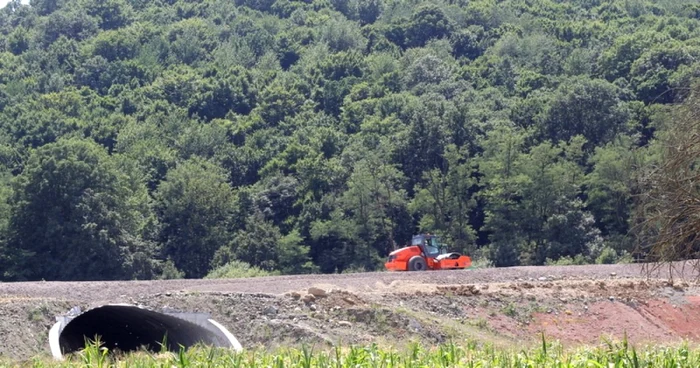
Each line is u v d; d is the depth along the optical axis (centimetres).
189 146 9038
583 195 6888
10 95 11012
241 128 9700
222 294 2616
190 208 7150
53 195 6131
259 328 2408
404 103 9481
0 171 7731
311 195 7475
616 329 2770
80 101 10562
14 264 5978
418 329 2481
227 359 1467
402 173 7575
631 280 3184
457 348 1571
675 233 1770
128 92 11262
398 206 7138
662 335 2770
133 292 2741
